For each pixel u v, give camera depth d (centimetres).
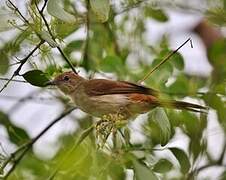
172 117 1191
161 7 1342
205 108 1133
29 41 1030
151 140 1196
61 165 1021
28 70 1074
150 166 1107
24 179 1123
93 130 1136
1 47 1103
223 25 1291
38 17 970
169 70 1244
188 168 1112
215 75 1275
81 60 1312
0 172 1078
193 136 1182
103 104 1241
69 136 1237
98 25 1330
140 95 1173
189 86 1281
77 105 1277
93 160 1038
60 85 1281
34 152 1178
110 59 1298
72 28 1191
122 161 1066
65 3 1241
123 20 1344
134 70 1325
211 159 1211
